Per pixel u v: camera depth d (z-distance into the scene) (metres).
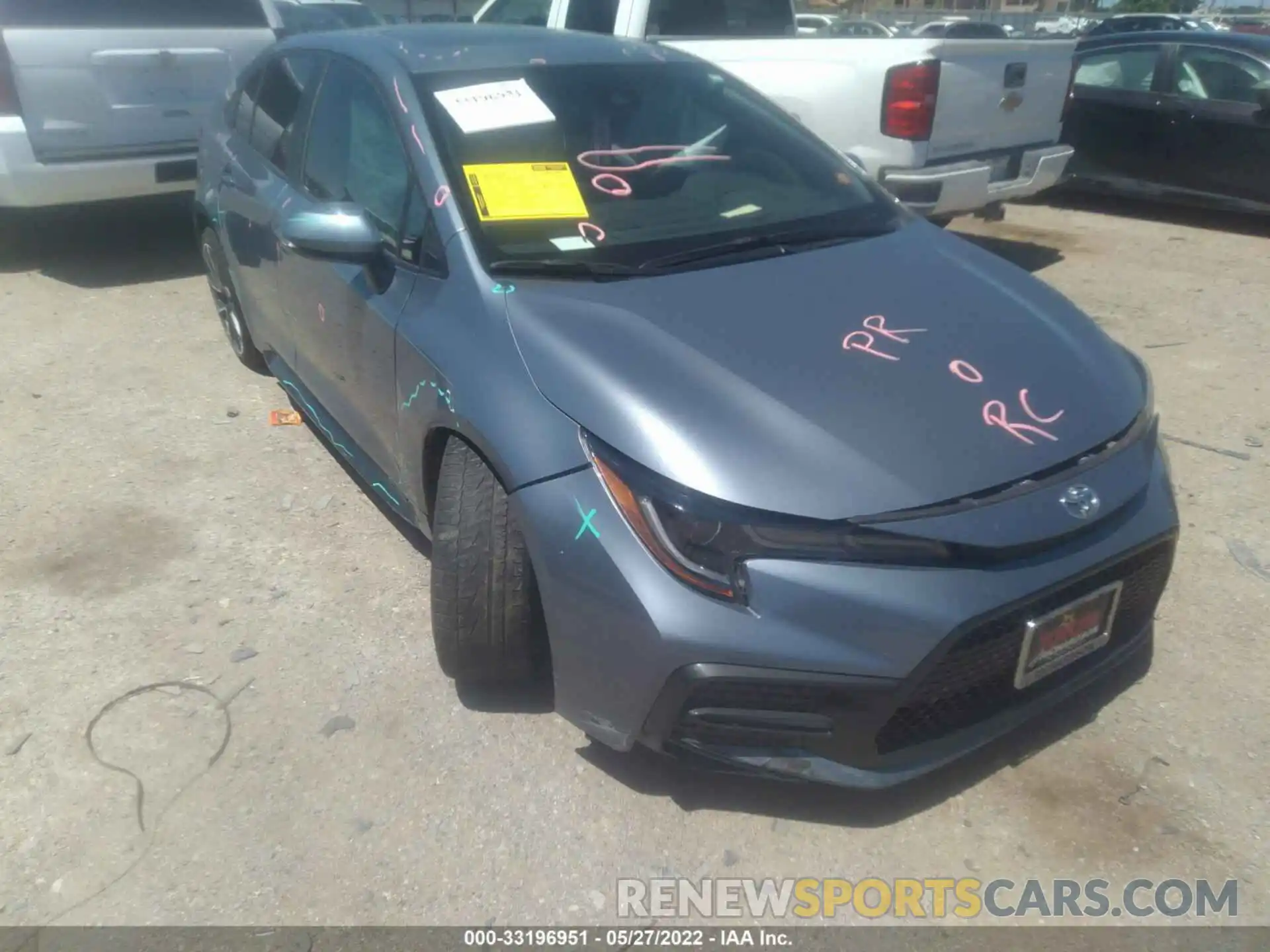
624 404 2.45
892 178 6.04
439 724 2.95
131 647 3.27
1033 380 2.70
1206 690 3.06
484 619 2.75
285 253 3.86
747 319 2.76
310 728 2.93
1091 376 2.80
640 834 2.60
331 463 4.40
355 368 3.43
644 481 2.35
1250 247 7.73
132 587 3.56
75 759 2.83
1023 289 3.20
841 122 6.21
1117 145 8.64
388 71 3.49
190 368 5.36
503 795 2.71
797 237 3.27
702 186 3.39
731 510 2.28
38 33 5.85
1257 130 7.84
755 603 2.26
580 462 2.45
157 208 8.55
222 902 2.43
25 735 2.91
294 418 4.78
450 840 2.58
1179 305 6.42
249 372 5.31
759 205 3.39
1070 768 2.79
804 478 2.32
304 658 3.22
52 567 3.67
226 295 5.21
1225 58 7.98
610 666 2.41
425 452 3.01
